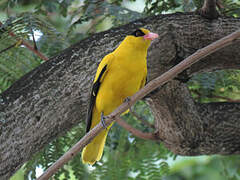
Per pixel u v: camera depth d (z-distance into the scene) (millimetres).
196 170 8742
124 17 6078
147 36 4992
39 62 6578
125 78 4895
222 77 6938
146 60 5488
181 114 6152
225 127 6395
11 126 4484
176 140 6449
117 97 4988
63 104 4980
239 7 7035
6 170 4391
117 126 6859
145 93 4160
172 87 5902
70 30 6621
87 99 5145
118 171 6695
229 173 7215
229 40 4016
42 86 4875
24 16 5973
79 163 6469
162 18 5859
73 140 6395
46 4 6465
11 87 4824
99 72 4941
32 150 4707
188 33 5836
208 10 5789
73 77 5090
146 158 6871
